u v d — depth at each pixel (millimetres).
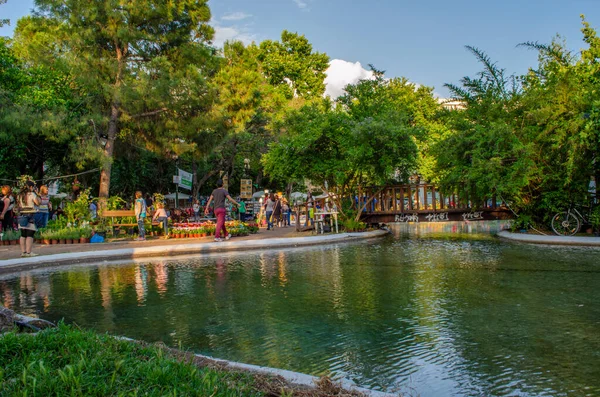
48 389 3023
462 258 11906
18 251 14852
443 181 19156
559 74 16969
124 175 37219
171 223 22891
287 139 20984
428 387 3959
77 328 4984
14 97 22828
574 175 16266
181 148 25375
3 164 24438
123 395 2953
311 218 23812
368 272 10062
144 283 9328
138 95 22281
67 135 21609
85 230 18281
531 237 15906
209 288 8617
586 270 9578
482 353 4770
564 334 5348
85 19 22891
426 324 5883
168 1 24250
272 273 10258
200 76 23875
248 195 28984
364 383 4059
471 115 18891
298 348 5035
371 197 21062
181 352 4297
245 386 3328
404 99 36500
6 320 5477
